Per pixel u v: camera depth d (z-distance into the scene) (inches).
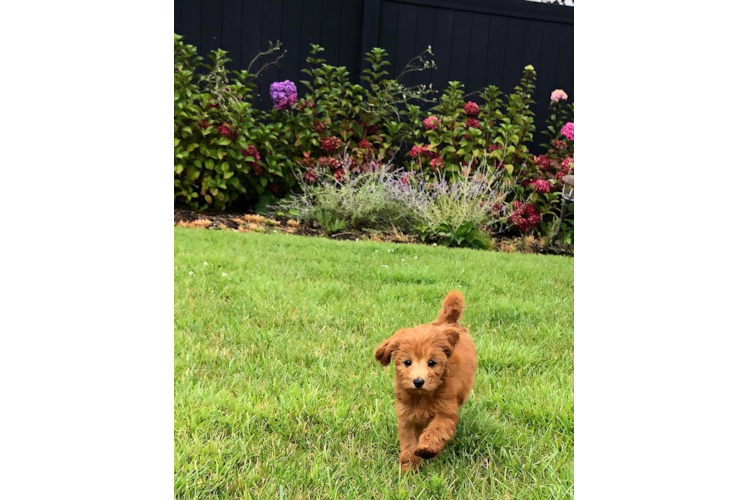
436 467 81.0
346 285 168.7
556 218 309.4
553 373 112.6
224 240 225.8
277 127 310.5
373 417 91.9
